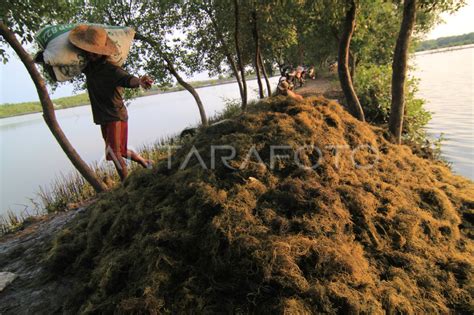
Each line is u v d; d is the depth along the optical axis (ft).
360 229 9.11
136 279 8.00
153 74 31.24
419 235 9.78
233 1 29.48
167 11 31.07
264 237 7.94
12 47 15.10
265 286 7.22
